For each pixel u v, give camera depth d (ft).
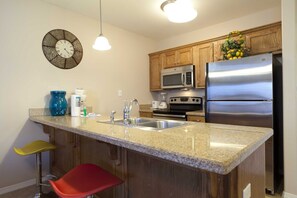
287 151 6.88
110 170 5.20
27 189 7.68
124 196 4.73
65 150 7.52
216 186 2.75
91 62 10.00
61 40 8.87
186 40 12.30
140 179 4.27
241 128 4.59
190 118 10.09
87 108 9.69
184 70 11.23
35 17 8.11
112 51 10.98
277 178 7.65
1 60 7.29
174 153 2.58
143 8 8.98
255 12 9.59
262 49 8.63
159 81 12.68
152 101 13.04
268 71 7.09
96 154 5.76
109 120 6.53
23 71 7.80
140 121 7.01
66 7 8.88
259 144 3.35
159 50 13.70
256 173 3.70
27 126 7.92
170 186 3.64
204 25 11.14
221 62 8.27
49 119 6.88
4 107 7.38
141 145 3.02
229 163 2.19
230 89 7.98
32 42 8.02
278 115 7.61
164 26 11.23
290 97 6.79
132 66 12.09
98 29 10.27
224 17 10.11
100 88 10.39
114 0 8.28
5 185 7.47
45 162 8.63
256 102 7.34
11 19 7.51
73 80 9.29
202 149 2.70
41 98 8.25
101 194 5.52
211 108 8.50
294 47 6.67
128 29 11.61
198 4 8.73
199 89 12.05
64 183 3.88
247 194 3.24
